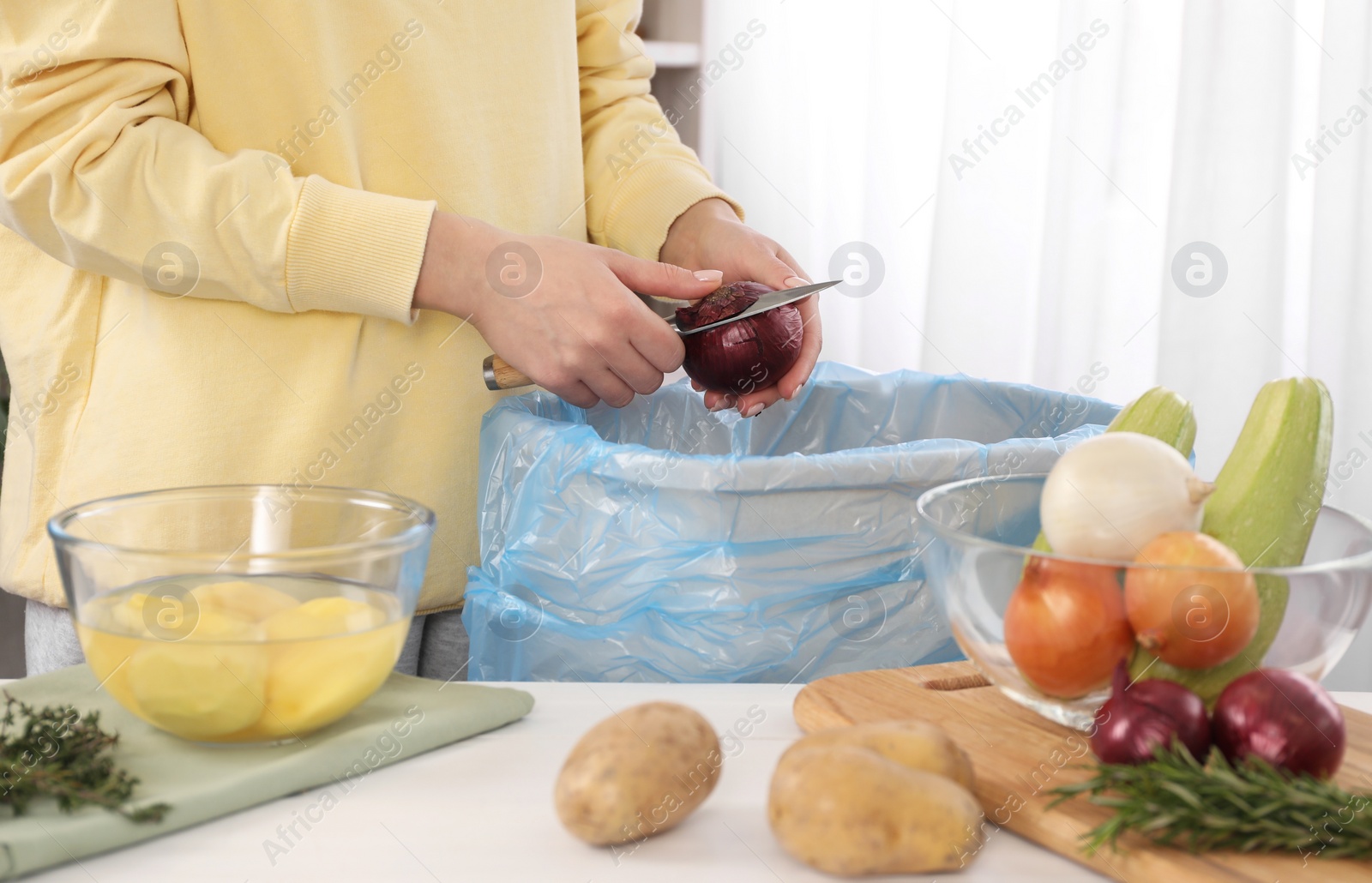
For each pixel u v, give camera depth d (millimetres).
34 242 703
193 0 683
